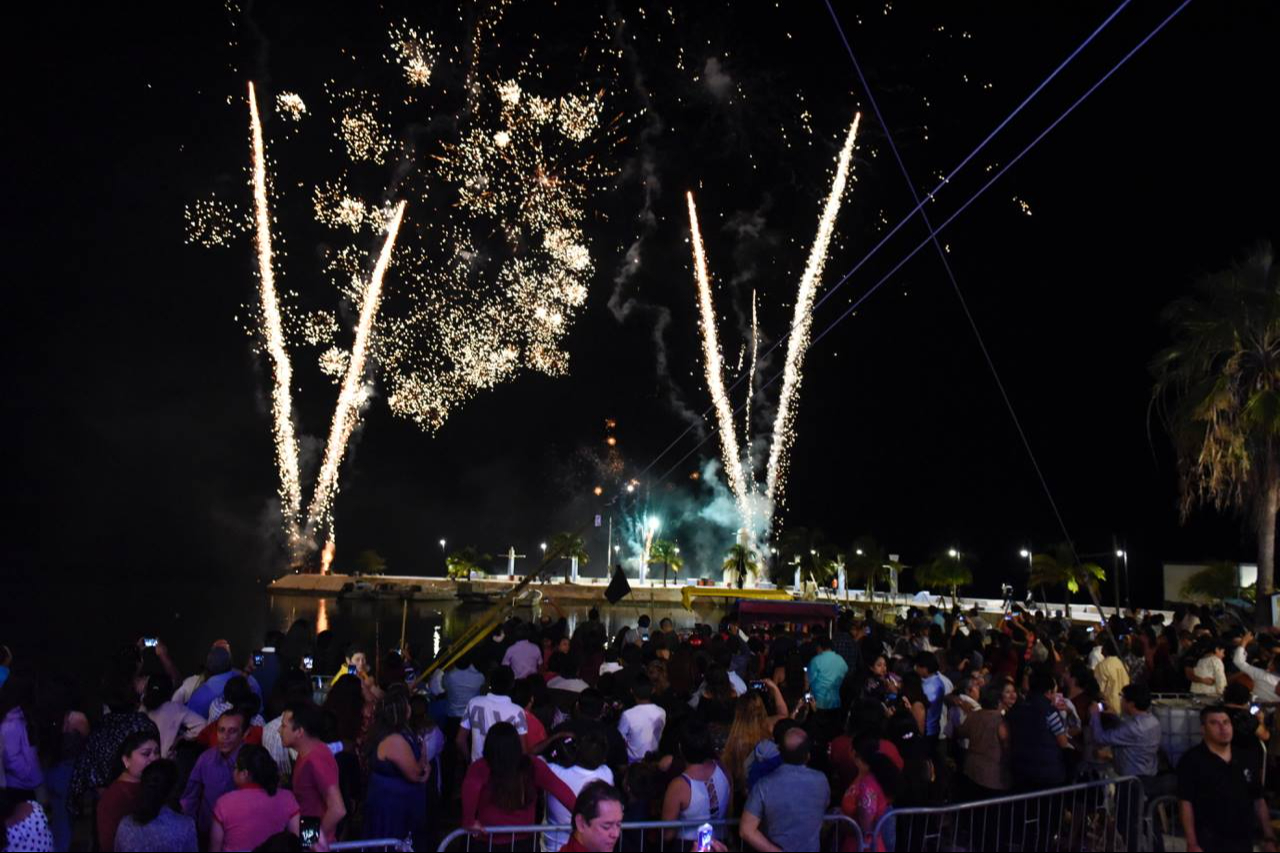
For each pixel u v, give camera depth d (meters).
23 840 6.48
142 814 6.37
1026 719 9.57
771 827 6.88
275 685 9.48
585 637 14.19
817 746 9.72
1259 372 30.66
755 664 13.79
